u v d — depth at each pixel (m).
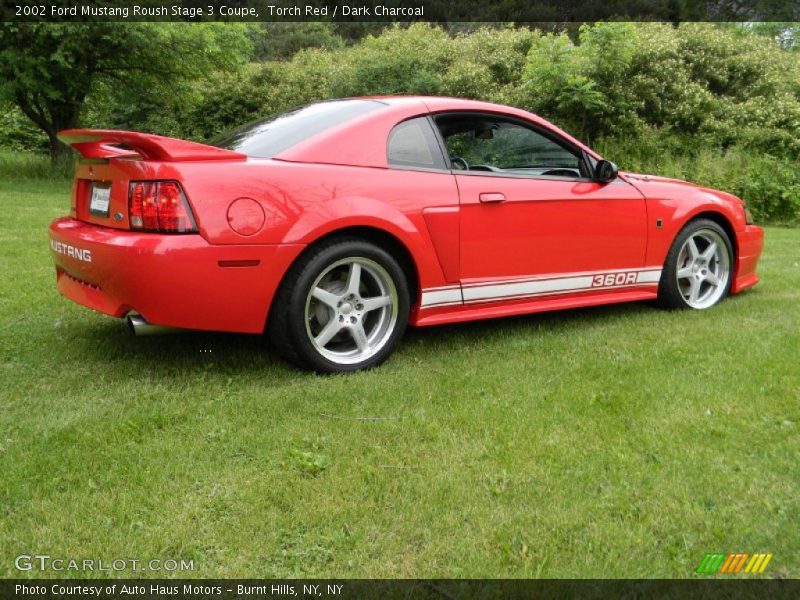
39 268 5.40
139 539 1.89
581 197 3.97
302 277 3.07
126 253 2.79
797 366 3.30
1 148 21.73
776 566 1.83
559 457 2.38
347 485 2.18
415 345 3.77
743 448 2.46
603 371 3.28
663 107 14.73
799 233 9.81
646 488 2.18
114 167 2.96
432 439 2.53
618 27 14.12
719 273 4.80
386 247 3.40
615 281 4.22
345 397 2.93
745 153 13.55
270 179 2.99
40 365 3.28
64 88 16.28
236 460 2.35
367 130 3.35
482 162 3.76
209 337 3.75
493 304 3.77
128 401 2.85
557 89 14.37
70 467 2.27
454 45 18.23
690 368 3.31
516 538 1.92
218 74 20.61
